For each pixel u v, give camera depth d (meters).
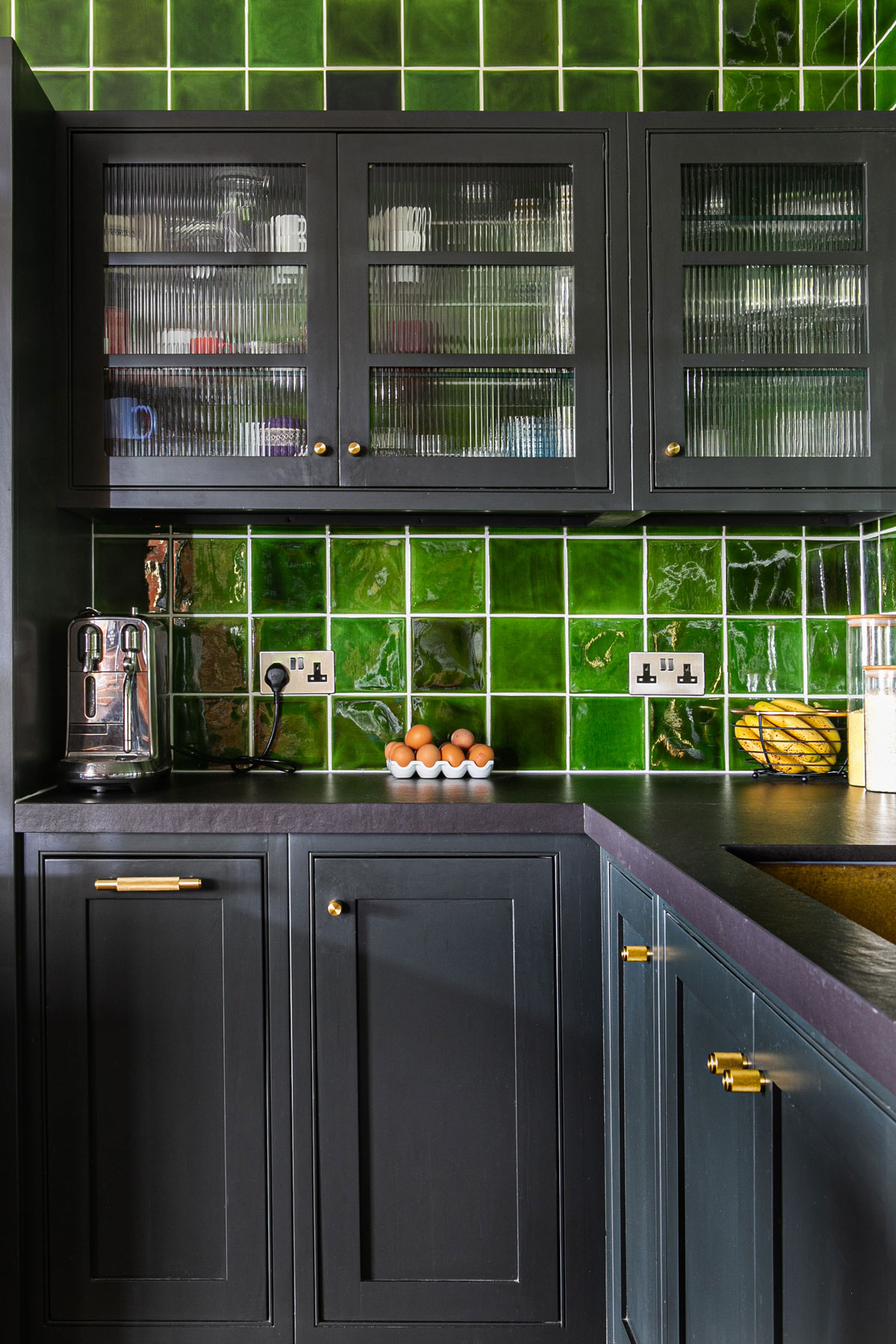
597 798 1.61
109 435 1.73
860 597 2.05
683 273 1.72
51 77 2.02
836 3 2.04
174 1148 1.56
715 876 0.97
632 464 1.71
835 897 1.18
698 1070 1.00
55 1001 1.56
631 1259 1.34
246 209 1.73
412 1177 1.54
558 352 1.73
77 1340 1.55
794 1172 0.73
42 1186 1.56
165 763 1.86
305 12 2.03
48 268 1.70
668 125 1.71
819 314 1.74
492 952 1.55
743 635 2.05
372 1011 1.55
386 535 2.03
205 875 1.55
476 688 2.03
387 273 1.72
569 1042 1.54
